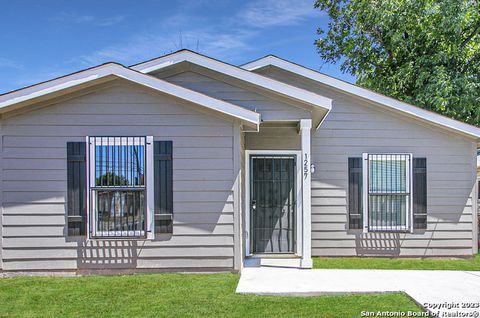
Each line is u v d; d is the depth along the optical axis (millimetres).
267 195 8367
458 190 8570
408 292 5566
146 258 6594
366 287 5828
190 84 7387
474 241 8523
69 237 6559
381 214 8500
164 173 6613
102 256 6574
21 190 6566
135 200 6594
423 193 8477
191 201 6617
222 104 6504
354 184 8492
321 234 8539
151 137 6629
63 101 6637
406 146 8586
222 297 5391
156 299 5305
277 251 8312
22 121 6617
